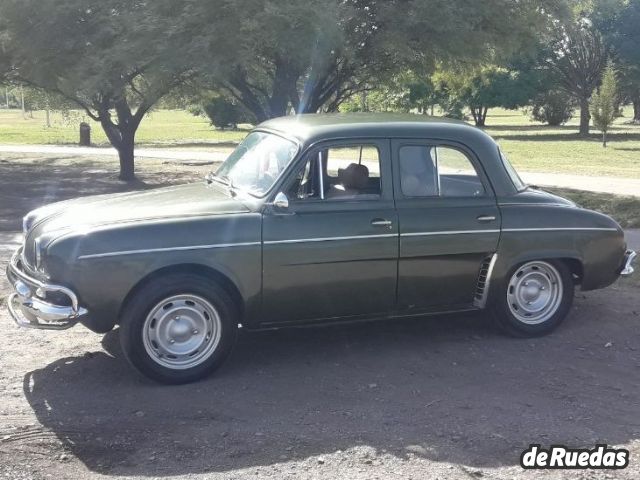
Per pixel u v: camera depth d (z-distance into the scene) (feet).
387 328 20.26
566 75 164.55
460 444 13.29
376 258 17.34
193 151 98.53
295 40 38.42
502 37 45.65
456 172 18.34
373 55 45.65
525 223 18.60
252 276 16.35
